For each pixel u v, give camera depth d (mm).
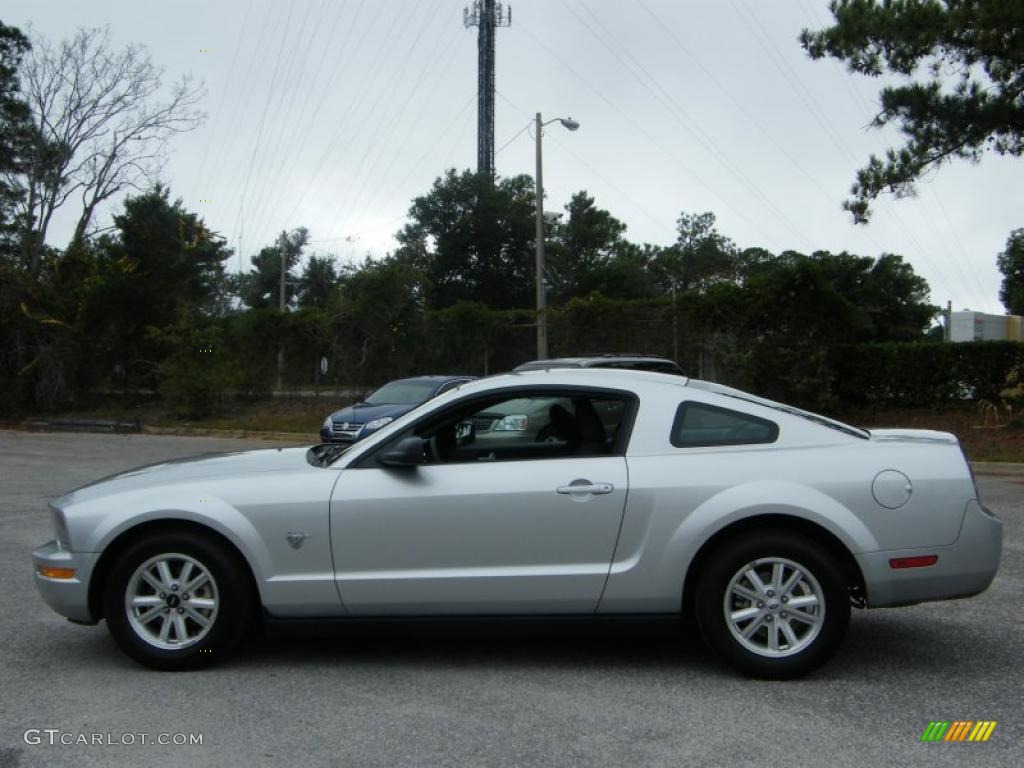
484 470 4879
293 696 4570
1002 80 16125
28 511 10305
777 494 4676
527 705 4426
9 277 28062
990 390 17938
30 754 3881
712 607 4707
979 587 4727
